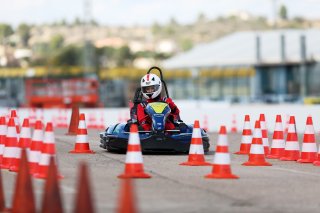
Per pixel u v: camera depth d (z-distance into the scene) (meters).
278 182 23.47
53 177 16.44
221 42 163.00
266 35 155.25
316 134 50.88
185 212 18.30
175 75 151.75
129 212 14.06
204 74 147.50
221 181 23.39
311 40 143.00
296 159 30.61
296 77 134.12
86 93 103.81
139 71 156.62
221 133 24.14
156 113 31.16
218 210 18.58
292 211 18.70
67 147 35.75
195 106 94.56
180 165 27.59
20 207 17.55
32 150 24.14
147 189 21.61
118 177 23.94
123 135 31.62
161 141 30.78
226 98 138.62
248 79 141.12
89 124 60.47
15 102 117.62
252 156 28.42
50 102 102.44
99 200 19.72
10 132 26.78
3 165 26.81
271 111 55.34
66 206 18.78
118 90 127.50
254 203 19.62
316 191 21.75
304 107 53.94
